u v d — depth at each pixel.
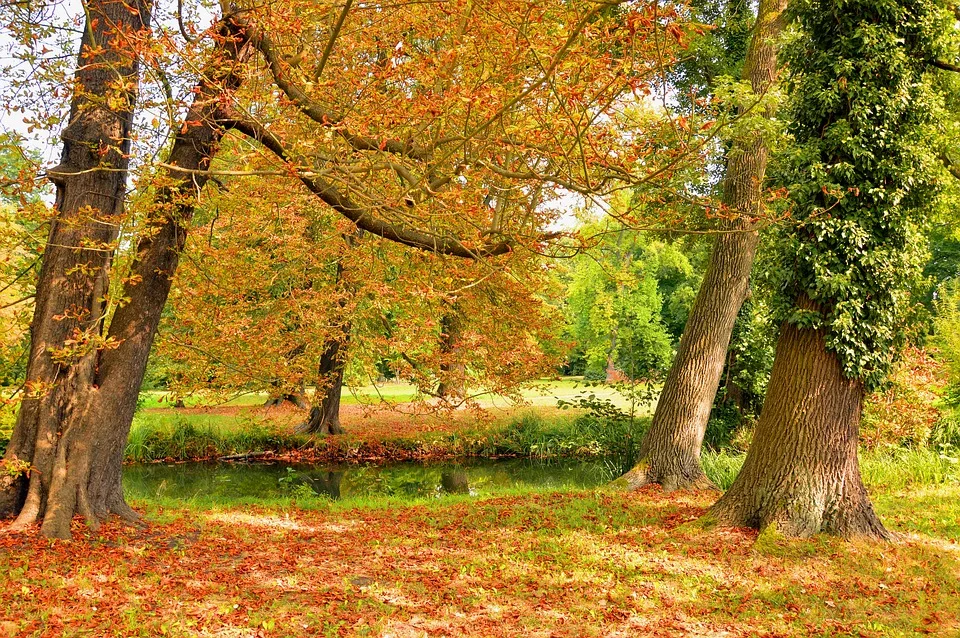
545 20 5.75
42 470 6.89
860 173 8.02
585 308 32.69
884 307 8.13
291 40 6.18
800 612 5.84
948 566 7.00
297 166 5.80
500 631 5.30
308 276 12.38
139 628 4.87
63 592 5.40
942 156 10.02
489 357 11.12
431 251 8.17
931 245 28.27
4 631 4.65
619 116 7.26
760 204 7.14
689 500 10.60
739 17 15.52
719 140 8.92
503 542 7.88
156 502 10.19
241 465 16.78
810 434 8.02
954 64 8.79
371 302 12.45
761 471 8.35
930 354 15.28
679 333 36.25
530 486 13.41
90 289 7.12
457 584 6.35
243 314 11.07
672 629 5.44
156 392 24.52
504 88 5.88
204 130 7.61
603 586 6.39
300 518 9.13
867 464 12.30
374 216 7.84
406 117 5.63
